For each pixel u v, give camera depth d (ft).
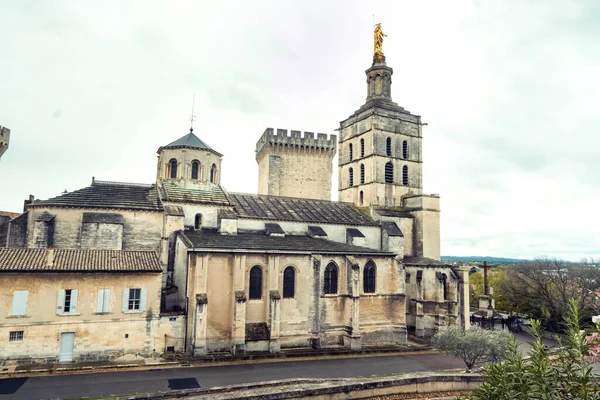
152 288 116.37
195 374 103.60
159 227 143.13
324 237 170.71
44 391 87.40
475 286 278.87
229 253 127.95
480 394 39.04
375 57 221.87
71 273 108.06
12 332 101.86
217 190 167.63
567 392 35.70
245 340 124.06
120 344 111.34
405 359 130.21
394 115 209.36
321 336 140.36
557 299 191.62
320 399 63.87
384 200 202.49
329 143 244.01
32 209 131.03
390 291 156.04
